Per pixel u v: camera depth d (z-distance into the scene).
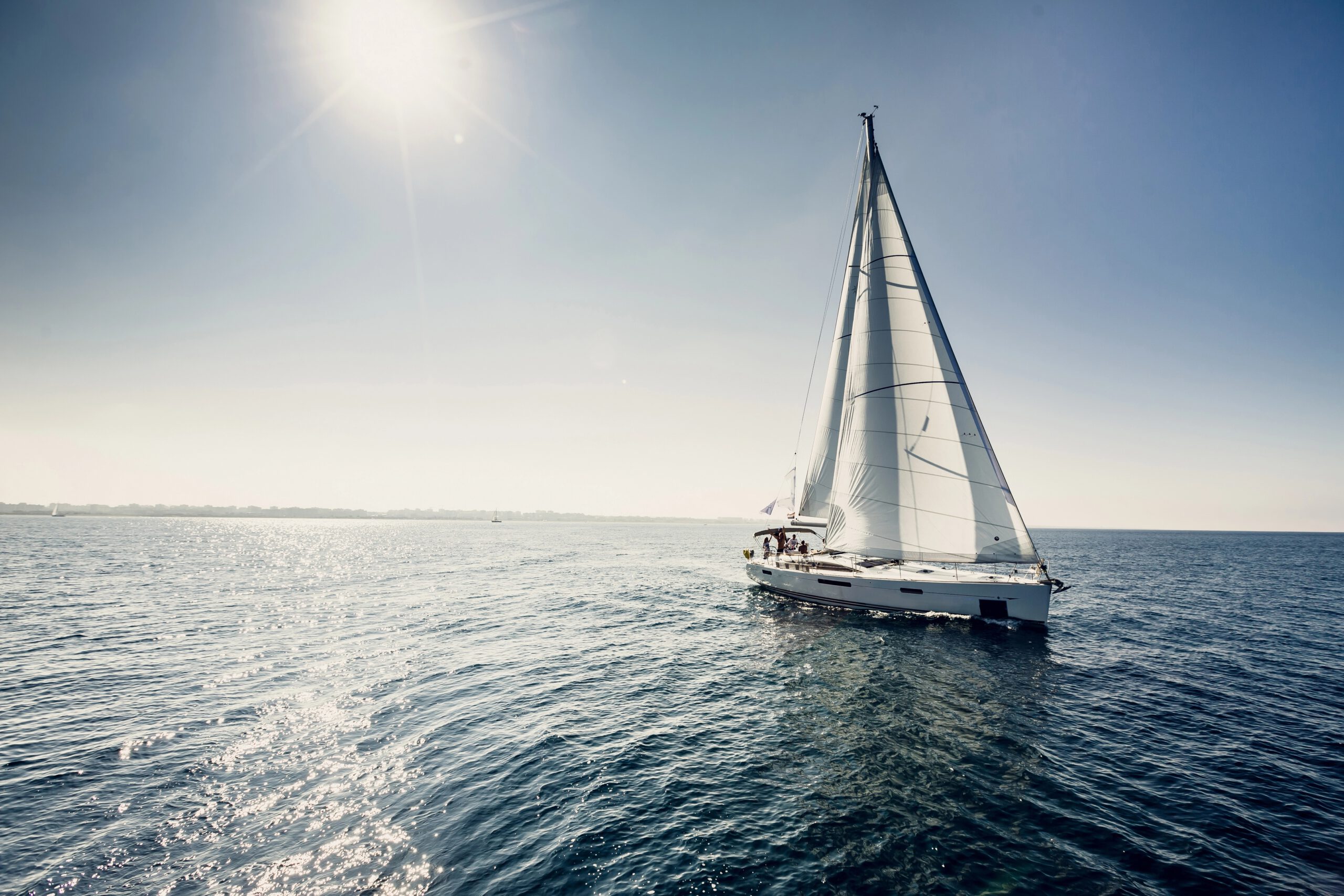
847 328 23.95
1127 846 7.50
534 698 13.21
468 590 31.34
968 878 6.82
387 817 8.06
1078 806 8.53
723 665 16.06
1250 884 6.74
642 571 42.47
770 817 8.15
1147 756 10.27
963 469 19.97
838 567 24.34
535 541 91.62
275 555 57.47
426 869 6.89
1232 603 28.44
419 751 10.24
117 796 8.59
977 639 18.94
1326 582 38.94
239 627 21.03
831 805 8.48
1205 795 8.88
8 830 7.64
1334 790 9.06
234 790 8.77
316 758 9.95
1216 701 13.24
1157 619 23.42
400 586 33.16
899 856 7.24
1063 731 11.40
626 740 10.82
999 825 8.00
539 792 8.79
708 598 28.44
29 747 10.27
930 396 20.52
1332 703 13.27
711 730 11.34
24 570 37.50
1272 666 16.41
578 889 6.54
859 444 21.98
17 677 14.62
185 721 11.66
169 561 47.19
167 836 7.56
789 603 25.70
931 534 20.45
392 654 17.12
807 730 11.37
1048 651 17.53
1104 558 61.22
